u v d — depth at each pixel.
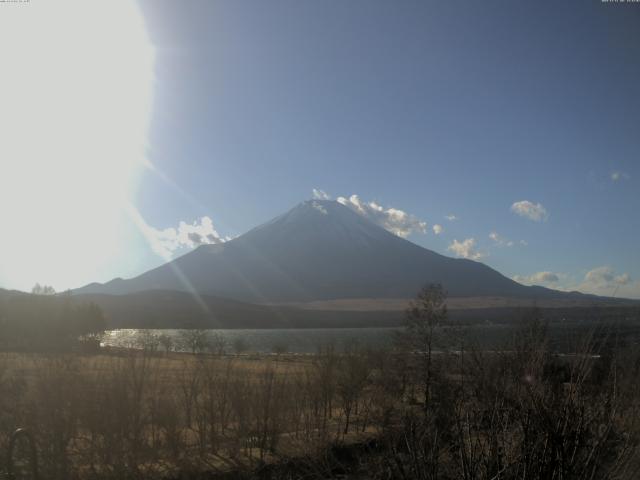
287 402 23.75
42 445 15.65
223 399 22.64
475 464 6.51
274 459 18.20
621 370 6.73
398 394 22.16
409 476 7.12
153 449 19.06
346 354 29.95
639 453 6.25
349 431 22.09
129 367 19.42
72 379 17.09
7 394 15.84
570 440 6.46
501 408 6.88
